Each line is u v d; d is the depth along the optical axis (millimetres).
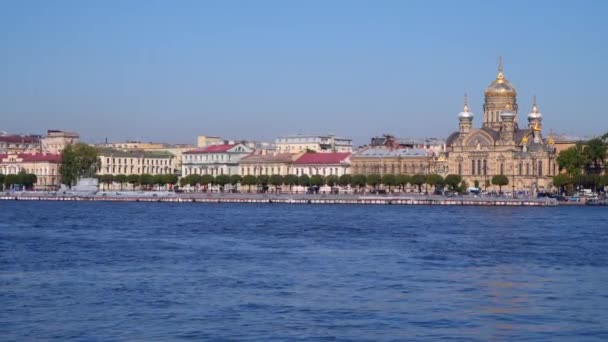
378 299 110375
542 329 94125
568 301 109812
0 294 113250
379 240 189625
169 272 134375
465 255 158500
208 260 150125
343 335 90875
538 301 109750
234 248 171125
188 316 99562
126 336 90312
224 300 109250
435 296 112812
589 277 130375
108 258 152625
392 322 96938
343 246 175750
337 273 133500
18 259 150625
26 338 89625
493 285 122125
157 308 104062
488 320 98250
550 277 130250
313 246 175750
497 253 161750
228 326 94562
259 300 109312
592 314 101750
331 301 108812
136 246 174500
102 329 93312
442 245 177500
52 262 146625
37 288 118188
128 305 105875
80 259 151000
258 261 148875
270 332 92000
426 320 98000
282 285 121250
